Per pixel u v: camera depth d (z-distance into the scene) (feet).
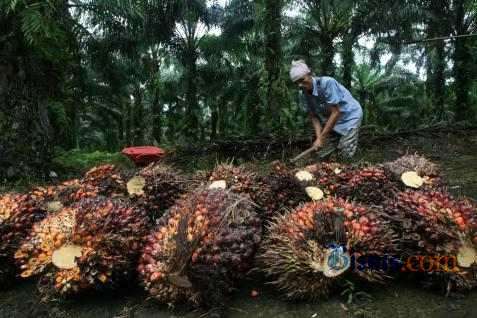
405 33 42.65
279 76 24.13
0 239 6.38
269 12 23.85
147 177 8.02
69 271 5.64
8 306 6.18
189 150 18.43
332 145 13.05
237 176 7.85
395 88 75.92
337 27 47.52
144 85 64.80
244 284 6.47
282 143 18.70
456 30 42.47
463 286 5.65
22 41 14.88
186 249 5.24
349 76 48.24
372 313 5.37
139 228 6.27
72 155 20.49
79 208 6.11
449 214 5.57
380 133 20.99
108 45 35.94
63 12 18.16
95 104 67.56
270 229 6.34
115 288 6.33
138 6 23.07
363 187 7.52
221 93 61.67
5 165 14.66
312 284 5.61
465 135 22.34
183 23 45.78
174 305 5.77
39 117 15.72
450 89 58.03
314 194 7.24
